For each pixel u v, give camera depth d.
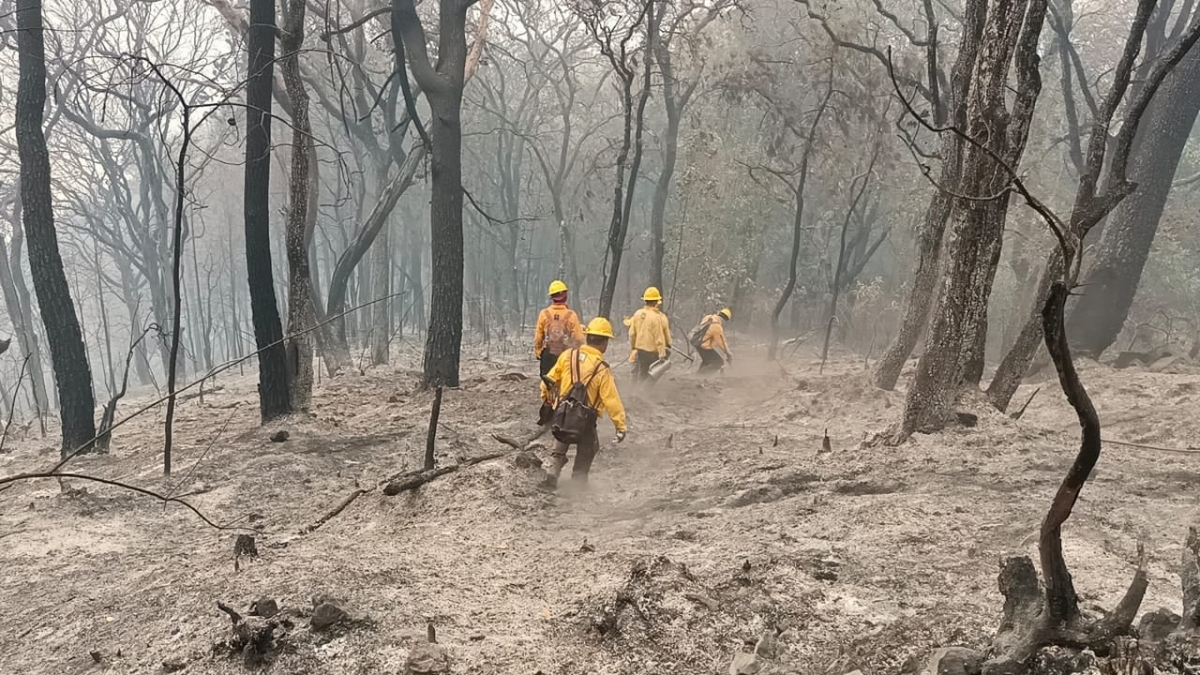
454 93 12.98
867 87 19.06
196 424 12.71
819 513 5.02
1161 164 14.13
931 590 3.60
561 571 4.33
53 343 9.86
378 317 22.16
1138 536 4.24
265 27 9.92
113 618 4.12
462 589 4.05
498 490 6.04
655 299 13.36
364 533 5.59
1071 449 6.29
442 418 10.72
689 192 24.50
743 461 7.27
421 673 3.04
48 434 15.68
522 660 3.18
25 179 9.54
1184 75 14.03
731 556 4.16
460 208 13.23
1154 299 24.30
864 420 9.41
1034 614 2.73
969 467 5.82
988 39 6.46
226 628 3.55
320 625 3.42
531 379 13.84
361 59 21.61
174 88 7.18
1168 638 2.52
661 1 16.41
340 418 11.44
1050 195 20.64
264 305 10.02
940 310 6.78
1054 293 2.32
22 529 6.39
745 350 23.84
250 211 9.88
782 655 3.09
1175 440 7.32
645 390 13.07
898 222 25.00
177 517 6.67
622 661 3.16
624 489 6.78
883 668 2.95
